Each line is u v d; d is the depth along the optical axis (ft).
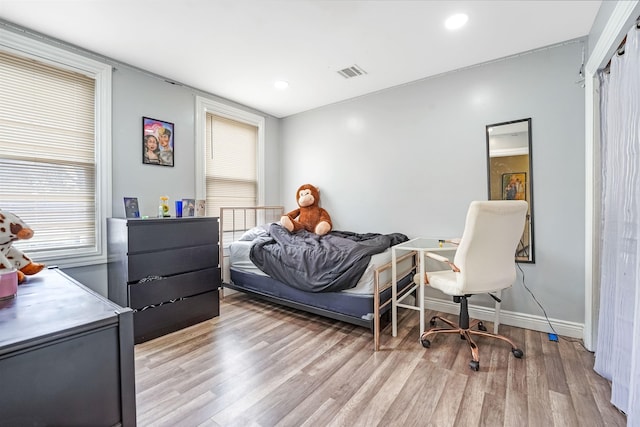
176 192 9.91
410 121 10.07
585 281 7.16
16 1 5.93
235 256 10.59
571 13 6.38
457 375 5.93
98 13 6.35
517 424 4.59
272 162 13.55
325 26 6.86
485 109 8.68
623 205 4.91
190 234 8.43
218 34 7.19
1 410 2.14
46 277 4.50
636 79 4.58
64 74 7.61
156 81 9.35
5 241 4.50
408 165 10.16
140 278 7.39
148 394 5.34
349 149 11.60
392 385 5.61
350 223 11.66
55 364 2.38
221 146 11.58
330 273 7.78
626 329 4.75
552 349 6.95
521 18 6.56
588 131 6.93
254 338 7.65
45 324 2.52
